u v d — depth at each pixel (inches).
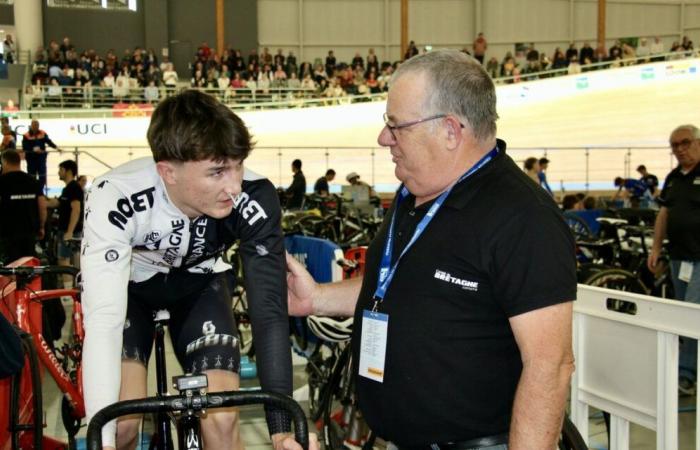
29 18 692.7
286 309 63.1
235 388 67.2
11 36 668.7
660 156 622.2
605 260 204.2
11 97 617.3
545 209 53.9
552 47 840.9
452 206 56.5
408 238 59.9
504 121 646.5
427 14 831.7
